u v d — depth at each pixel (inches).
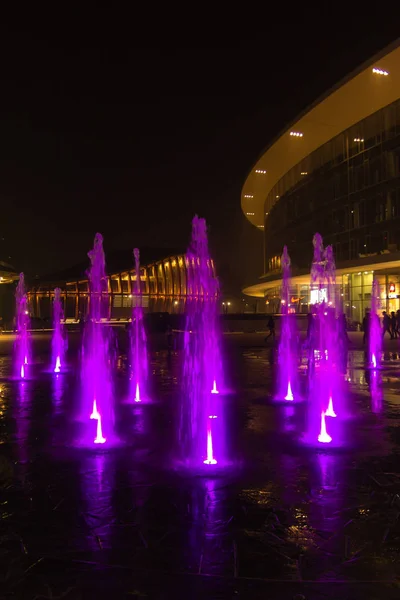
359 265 1441.9
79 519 171.0
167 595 124.5
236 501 187.6
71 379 584.7
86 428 318.0
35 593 125.9
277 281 2082.9
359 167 1566.2
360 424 325.4
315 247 1823.3
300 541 153.4
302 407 390.3
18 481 212.1
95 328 1566.2
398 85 1296.8
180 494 195.5
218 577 132.5
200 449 264.2
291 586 128.0
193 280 3002.0
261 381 547.2
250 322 1776.6
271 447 268.2
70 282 2556.6
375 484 207.0
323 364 725.3
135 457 249.8
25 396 455.8
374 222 1494.8
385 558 142.6
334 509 179.5
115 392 477.4
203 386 513.3
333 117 1528.1
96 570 136.6
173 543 152.2
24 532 160.9
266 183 2295.8
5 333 1891.0
